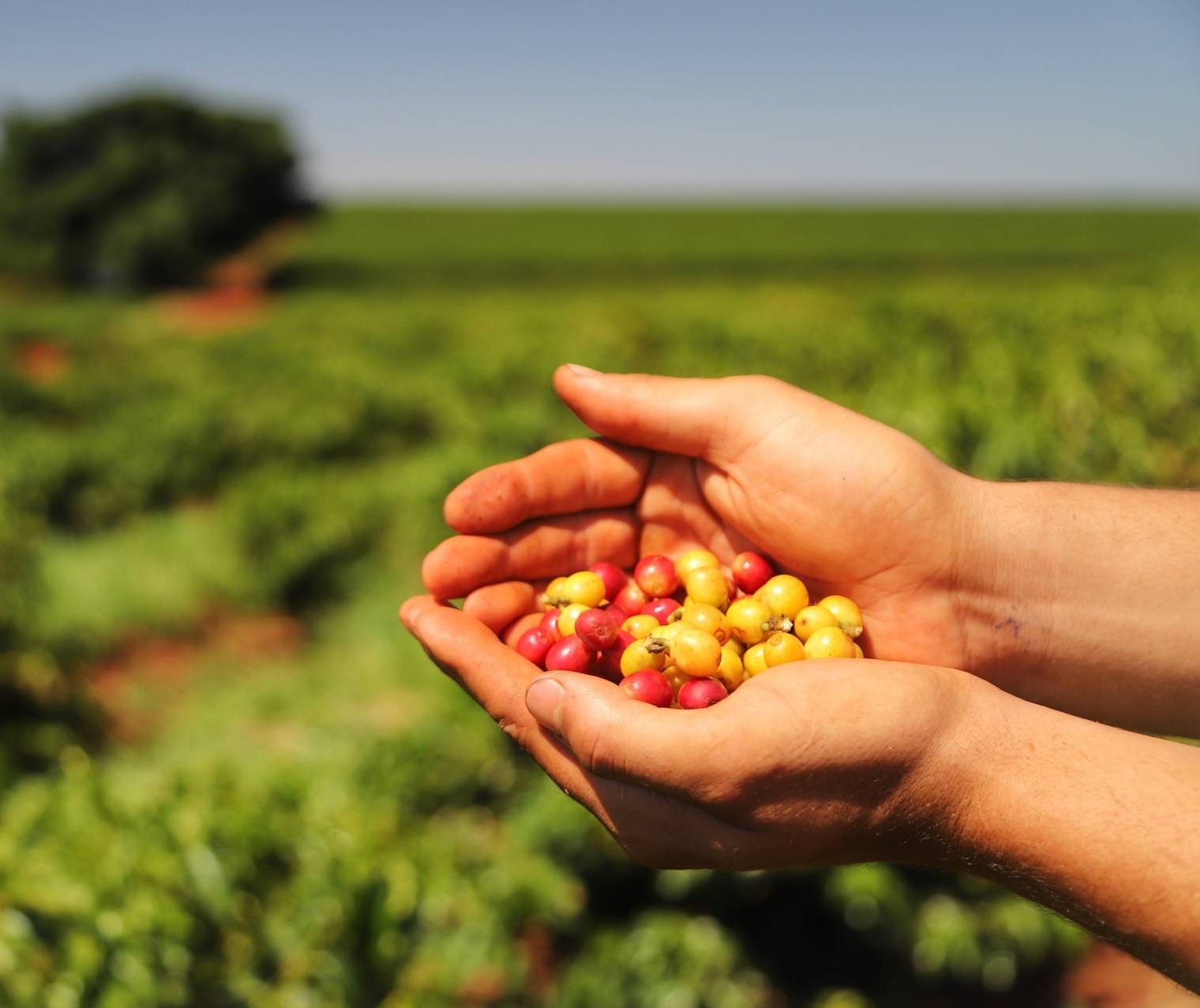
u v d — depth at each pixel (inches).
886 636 17.6
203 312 279.6
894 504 16.9
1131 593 16.6
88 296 362.0
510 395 67.2
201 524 56.1
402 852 22.9
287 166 416.8
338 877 21.9
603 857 24.1
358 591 48.0
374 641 40.9
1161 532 16.8
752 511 17.9
